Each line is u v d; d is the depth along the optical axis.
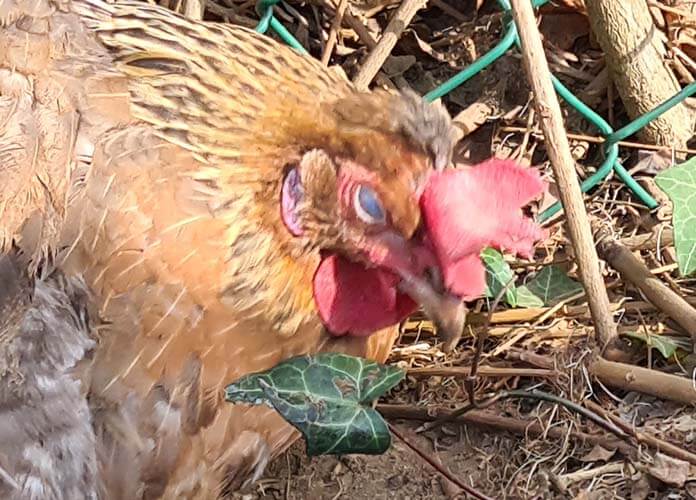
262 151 0.41
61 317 0.39
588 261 0.50
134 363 0.40
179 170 0.40
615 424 0.49
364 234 0.42
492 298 0.52
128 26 0.42
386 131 0.42
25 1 0.42
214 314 0.41
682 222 0.50
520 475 0.48
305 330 0.43
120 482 0.40
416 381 0.51
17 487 0.38
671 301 0.52
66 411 0.39
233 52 0.42
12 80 0.40
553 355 0.51
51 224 0.40
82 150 0.40
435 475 0.49
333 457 0.49
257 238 0.41
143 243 0.40
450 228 0.41
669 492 0.47
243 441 0.42
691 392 0.49
